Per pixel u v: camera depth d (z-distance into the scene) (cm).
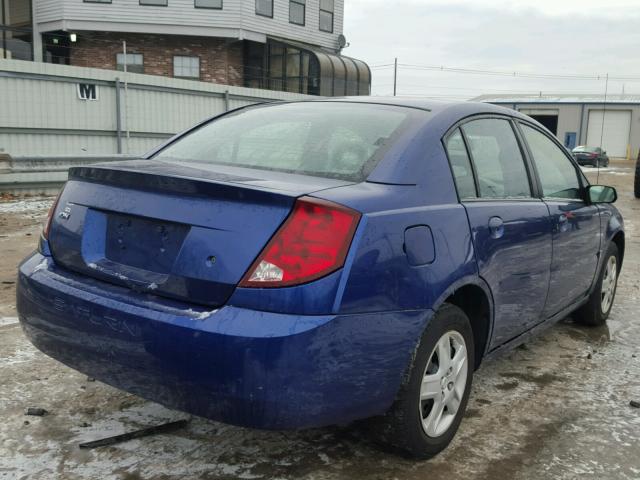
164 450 277
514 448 293
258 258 214
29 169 1207
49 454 271
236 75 2489
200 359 212
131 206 244
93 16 2269
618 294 601
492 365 401
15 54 2269
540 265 348
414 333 246
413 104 315
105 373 242
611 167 3853
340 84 2522
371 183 254
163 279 231
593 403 346
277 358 206
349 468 269
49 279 258
